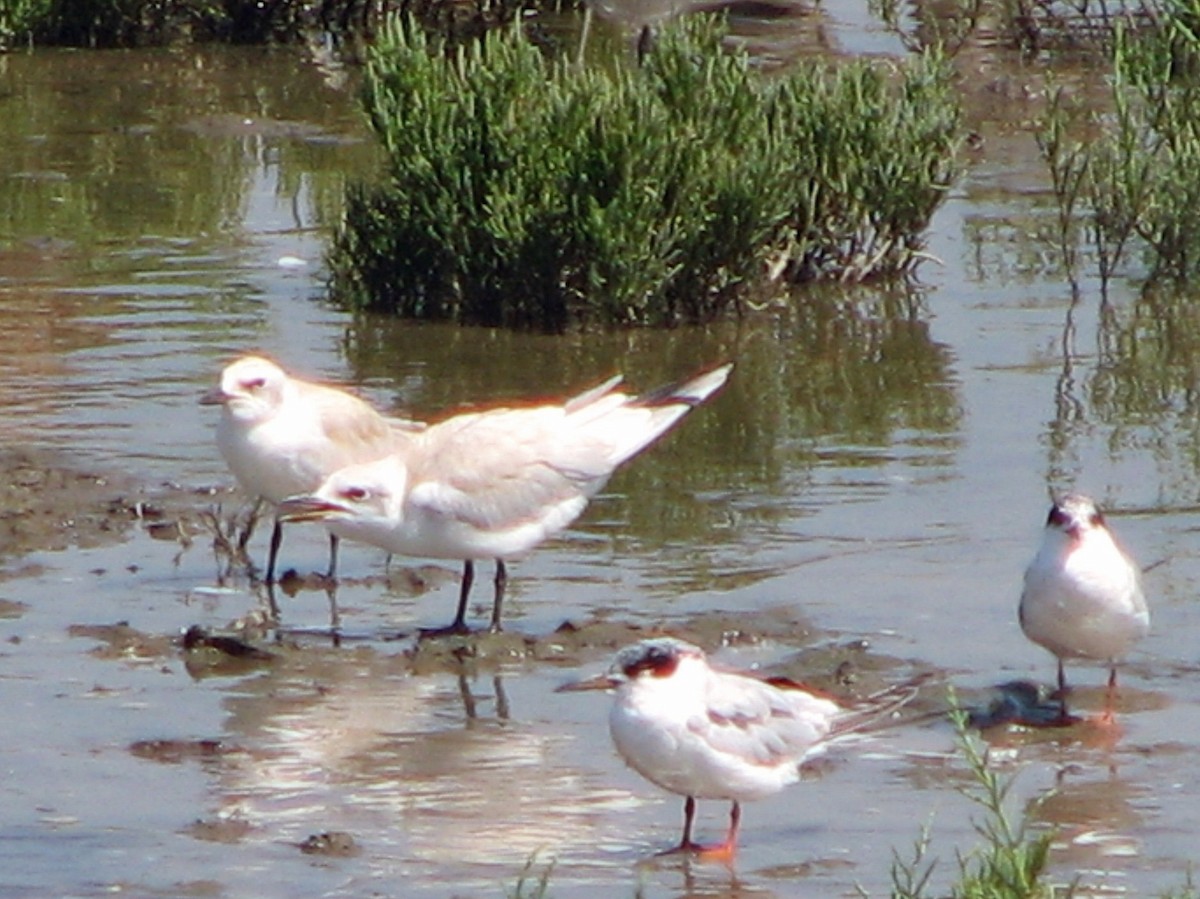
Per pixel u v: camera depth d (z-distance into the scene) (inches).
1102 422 627.8
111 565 510.9
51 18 1188.5
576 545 527.8
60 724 419.8
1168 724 422.6
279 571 510.9
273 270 784.9
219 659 454.9
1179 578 498.9
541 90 741.3
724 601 487.2
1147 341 711.1
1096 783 394.9
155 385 648.4
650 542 529.3
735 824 369.7
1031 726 420.8
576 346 705.0
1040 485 570.6
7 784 392.5
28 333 700.0
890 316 741.3
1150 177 778.2
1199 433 615.8
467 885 354.3
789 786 391.2
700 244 725.3
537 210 714.2
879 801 389.4
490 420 478.3
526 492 465.7
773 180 730.8
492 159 724.7
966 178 903.1
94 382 649.6
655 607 483.8
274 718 424.5
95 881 354.0
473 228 724.0
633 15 1051.9
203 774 398.3
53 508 544.4
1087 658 426.0
